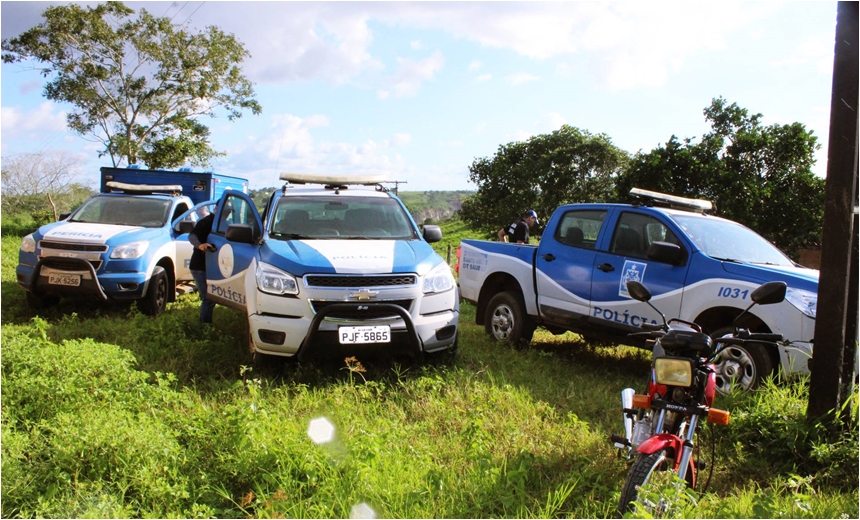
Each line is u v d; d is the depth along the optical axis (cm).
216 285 781
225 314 925
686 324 398
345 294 607
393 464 416
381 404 558
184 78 3133
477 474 405
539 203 3959
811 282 558
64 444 407
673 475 318
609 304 688
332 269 614
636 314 661
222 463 412
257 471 403
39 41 2917
